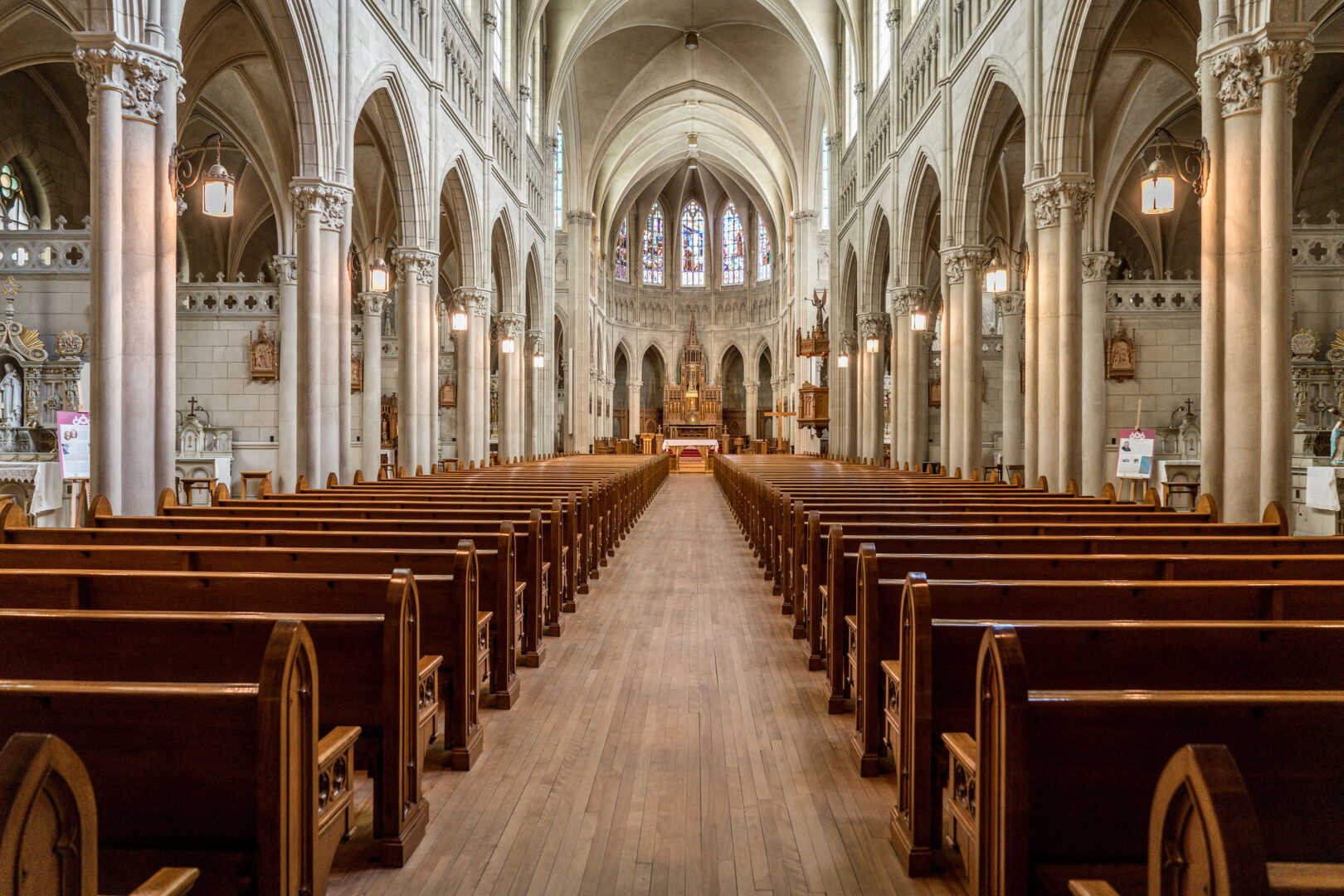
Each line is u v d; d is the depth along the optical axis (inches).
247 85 741.3
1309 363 769.6
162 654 140.6
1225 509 354.9
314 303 534.6
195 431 902.4
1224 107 353.1
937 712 144.8
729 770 185.5
